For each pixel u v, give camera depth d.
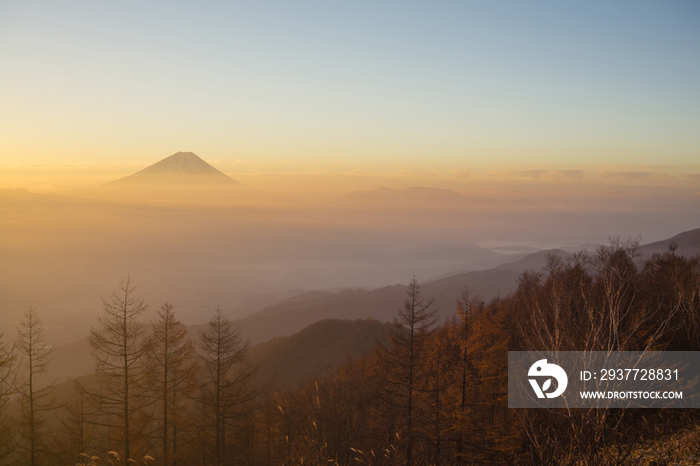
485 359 19.41
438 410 20.33
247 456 22.75
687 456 6.53
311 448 7.51
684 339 11.80
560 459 5.96
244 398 22.73
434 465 11.05
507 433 16.83
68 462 19.78
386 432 17.11
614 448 6.24
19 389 19.16
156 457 19.52
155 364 20.47
